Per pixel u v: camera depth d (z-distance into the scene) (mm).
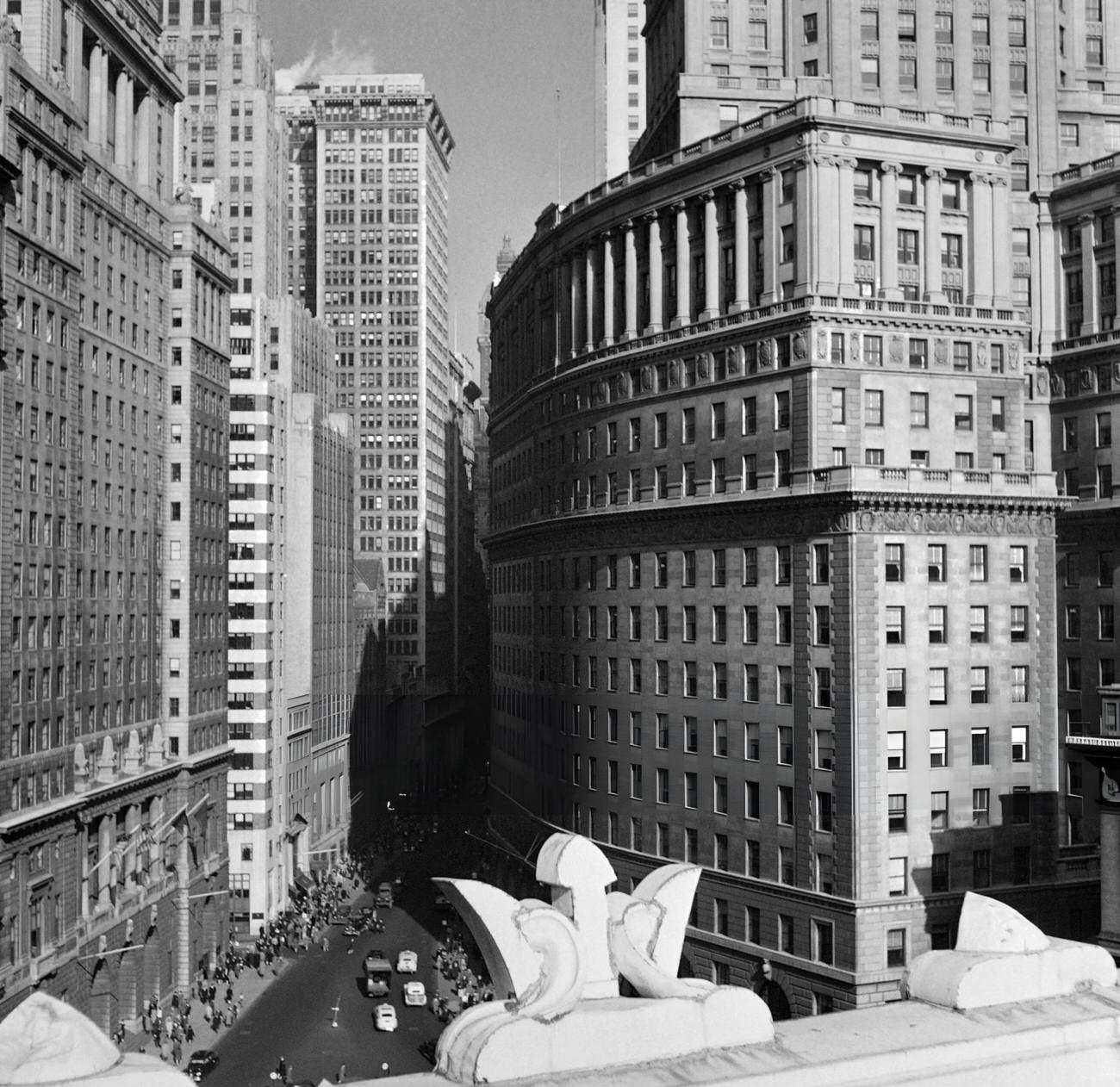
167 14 188625
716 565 100875
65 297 97562
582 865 12672
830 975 87750
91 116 108000
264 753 147625
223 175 186625
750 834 96312
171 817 116812
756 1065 11812
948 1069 12367
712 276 103562
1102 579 104750
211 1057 92562
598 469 116062
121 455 110562
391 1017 102000
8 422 86188
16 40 93500
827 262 94938
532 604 133875
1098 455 106562
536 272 134125
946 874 90438
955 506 91812
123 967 103625
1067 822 101438
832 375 94312
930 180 98250
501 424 157000
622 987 16172
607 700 113000
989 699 92562
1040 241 111375
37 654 91438
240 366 155625
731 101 115125
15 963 84000
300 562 168625
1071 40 119062
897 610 90312
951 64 114500
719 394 102062
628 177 113562
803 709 91938
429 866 179000
